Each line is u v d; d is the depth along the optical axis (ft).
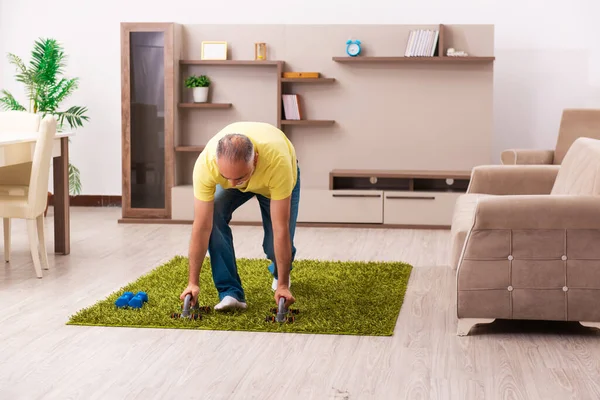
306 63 22.76
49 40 23.63
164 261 17.19
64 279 15.34
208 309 12.57
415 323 12.33
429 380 9.73
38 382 9.60
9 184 17.17
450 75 22.38
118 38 25.38
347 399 9.10
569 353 10.80
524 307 11.50
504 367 10.22
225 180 11.25
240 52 22.94
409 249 18.79
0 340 11.27
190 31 23.02
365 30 22.54
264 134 11.19
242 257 17.69
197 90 22.66
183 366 10.19
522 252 11.44
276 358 10.52
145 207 22.82
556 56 23.77
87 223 22.61
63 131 25.34
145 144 22.66
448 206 21.75
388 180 22.71
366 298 13.60
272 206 11.37
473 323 11.59
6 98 24.34
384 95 22.62
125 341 11.22
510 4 23.80
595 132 20.99
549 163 21.18
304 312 12.66
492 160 24.29
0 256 17.54
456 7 23.99
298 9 24.61
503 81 24.03
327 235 20.72
